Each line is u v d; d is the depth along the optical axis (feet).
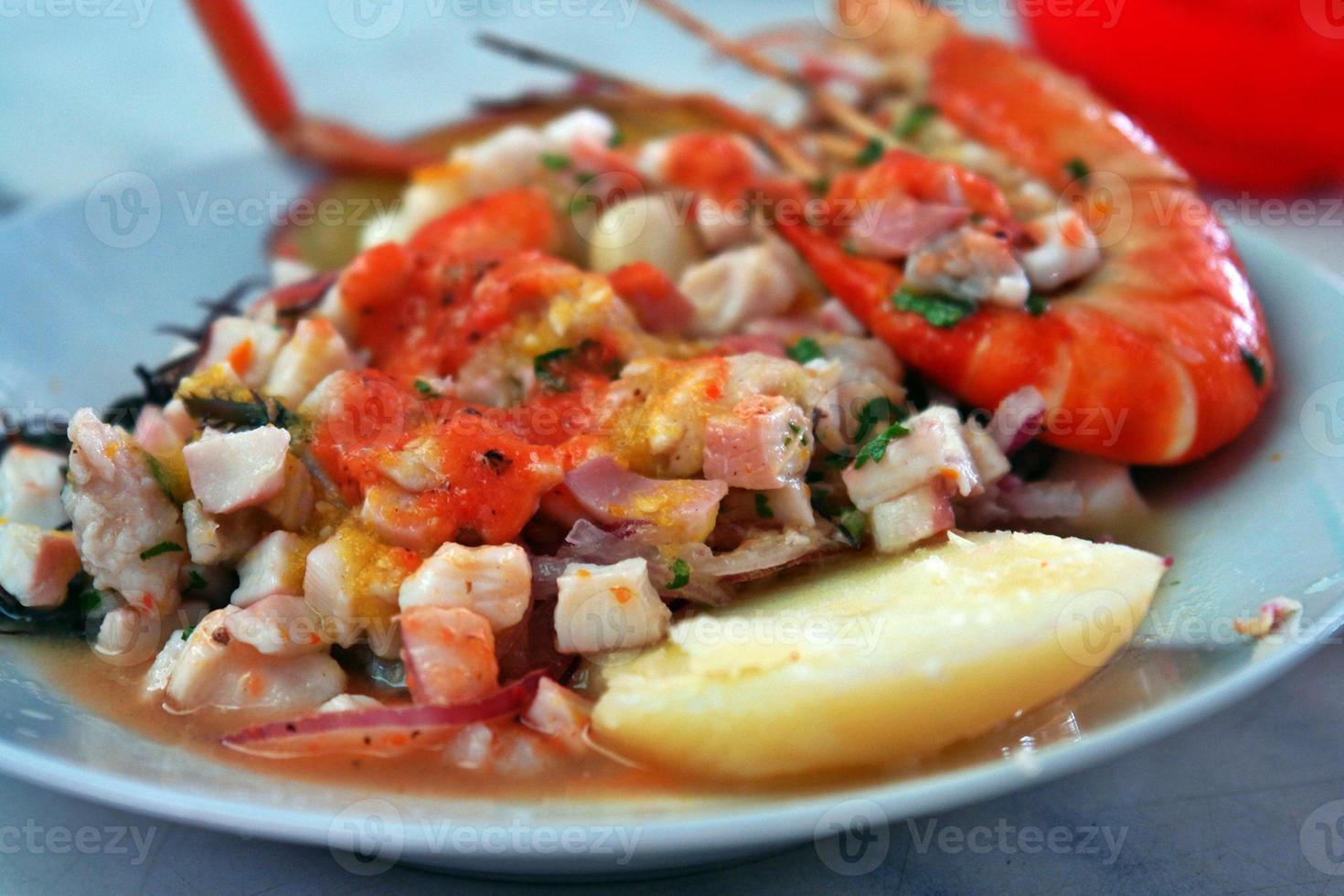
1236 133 1.44
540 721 0.88
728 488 0.97
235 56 1.47
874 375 1.05
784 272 1.14
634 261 1.13
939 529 0.97
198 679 0.90
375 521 0.93
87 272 1.18
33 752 0.84
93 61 1.83
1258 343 1.04
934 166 1.09
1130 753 0.94
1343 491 0.95
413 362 1.05
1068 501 1.02
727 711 0.86
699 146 1.21
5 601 0.96
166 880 0.88
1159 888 0.87
